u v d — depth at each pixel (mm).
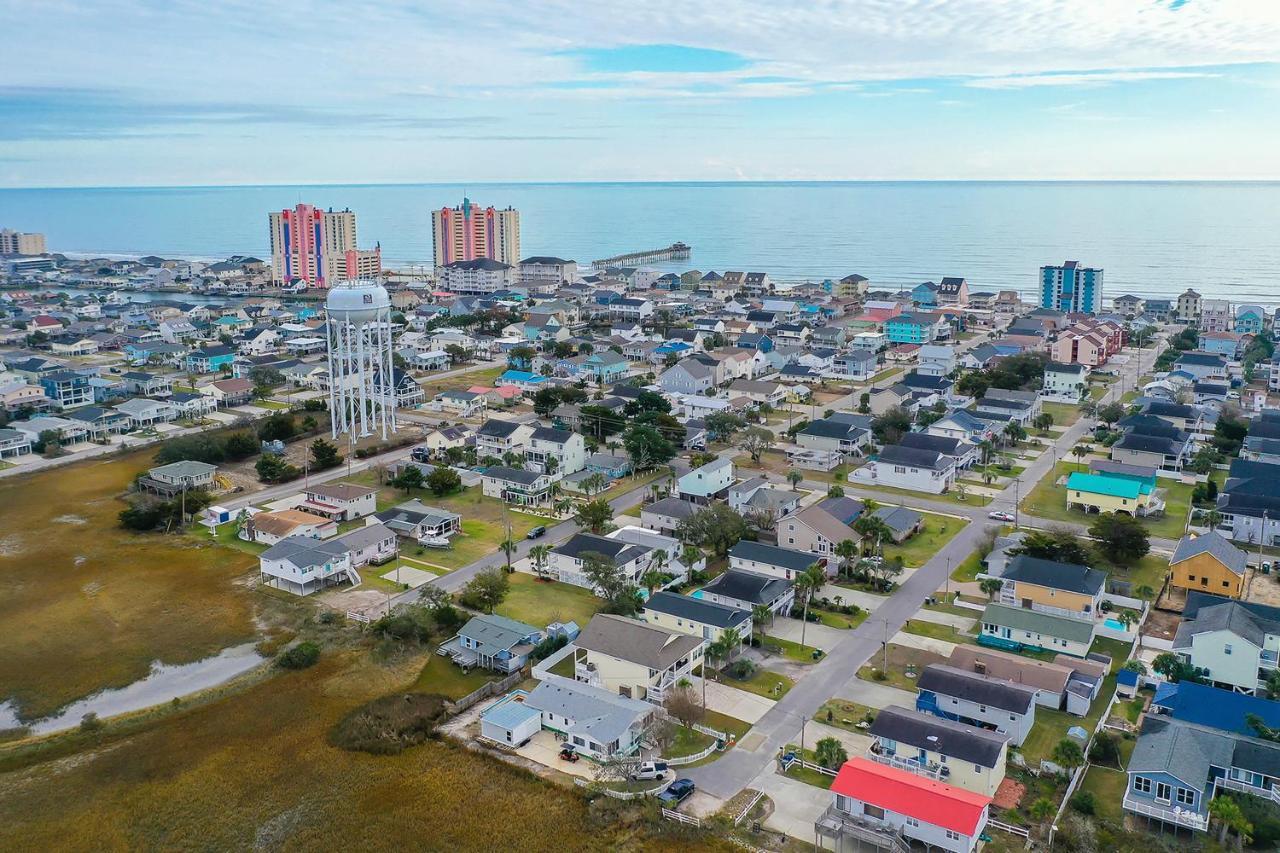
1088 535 115938
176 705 82312
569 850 63438
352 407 157875
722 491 132500
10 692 85562
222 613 100250
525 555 113750
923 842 60875
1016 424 160375
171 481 137250
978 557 111000
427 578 107812
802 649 89312
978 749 66812
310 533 118250
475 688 84500
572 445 146250
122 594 105000
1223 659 80375
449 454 152000
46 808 69188
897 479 138500
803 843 62844
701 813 65938
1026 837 62188
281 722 79875
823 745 70312
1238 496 118000
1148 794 64625
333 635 94375
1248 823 59750
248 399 199750
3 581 108750
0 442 158750
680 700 74625
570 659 88250
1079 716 77375
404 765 73500
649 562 106875
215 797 70125
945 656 87500
